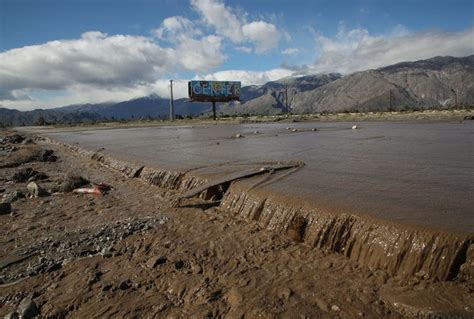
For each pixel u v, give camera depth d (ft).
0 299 25.17
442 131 112.27
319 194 36.94
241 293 23.75
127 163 73.72
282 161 60.23
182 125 266.16
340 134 116.88
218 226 36.65
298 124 215.10
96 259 30.66
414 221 26.94
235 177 47.62
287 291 23.58
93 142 135.03
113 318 22.31
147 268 28.40
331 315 20.89
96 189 55.31
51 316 22.82
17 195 53.57
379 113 290.56
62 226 39.91
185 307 22.97
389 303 21.33
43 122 543.80
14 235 37.55
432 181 41.04
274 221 35.09
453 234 23.93
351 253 28.02
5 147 136.05
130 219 40.63
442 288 21.89
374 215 28.99
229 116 389.80
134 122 382.83
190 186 51.98
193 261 29.07
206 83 337.52
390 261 25.29
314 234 30.96
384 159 58.59
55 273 28.37
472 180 40.81
